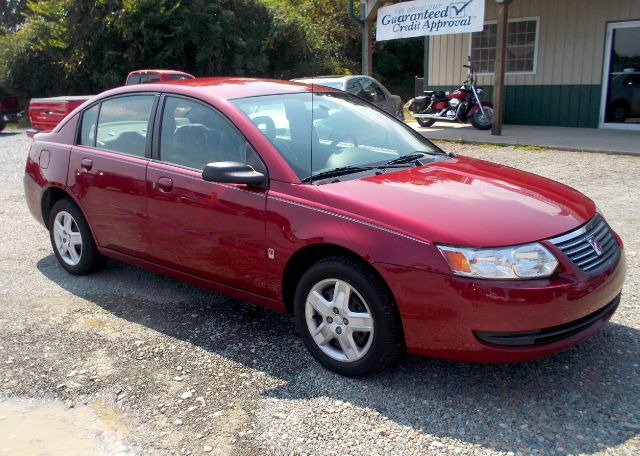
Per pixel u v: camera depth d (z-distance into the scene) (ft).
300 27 88.22
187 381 11.65
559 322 10.15
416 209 10.91
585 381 11.16
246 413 10.55
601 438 9.51
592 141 39.01
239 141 13.05
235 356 12.60
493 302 9.89
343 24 106.73
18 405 11.04
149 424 10.36
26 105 79.10
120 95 15.97
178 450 9.64
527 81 49.03
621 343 12.50
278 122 13.58
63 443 9.96
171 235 14.08
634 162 32.50
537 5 47.24
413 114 50.85
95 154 15.93
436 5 43.93
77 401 11.10
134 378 11.80
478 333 10.12
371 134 14.69
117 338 13.53
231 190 12.74
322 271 11.49
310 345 12.09
